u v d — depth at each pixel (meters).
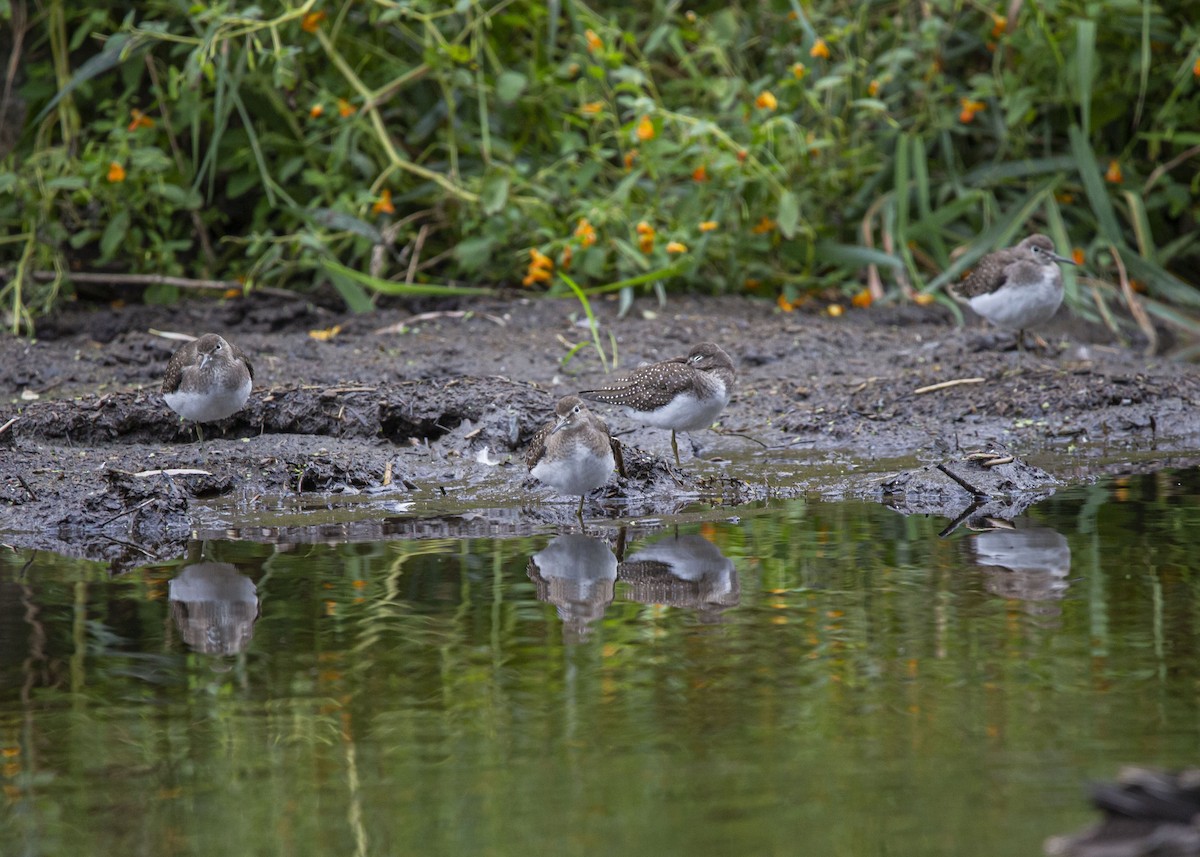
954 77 21.27
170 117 19.48
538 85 19.25
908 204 20.02
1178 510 11.46
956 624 8.84
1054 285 15.34
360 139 19.41
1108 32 19.86
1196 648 8.32
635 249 18.12
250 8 17.02
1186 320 18.73
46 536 11.46
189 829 6.52
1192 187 20.00
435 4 19.05
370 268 18.88
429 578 10.06
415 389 14.63
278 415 14.30
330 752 7.26
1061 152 20.98
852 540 10.86
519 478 13.12
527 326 17.61
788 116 18.19
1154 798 6.24
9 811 6.73
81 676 8.26
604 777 6.91
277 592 9.76
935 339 17.39
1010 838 6.22
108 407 13.98
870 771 6.89
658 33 18.42
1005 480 12.36
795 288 19.22
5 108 19.81
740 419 14.91
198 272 19.25
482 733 7.43
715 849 6.20
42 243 17.91
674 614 9.17
